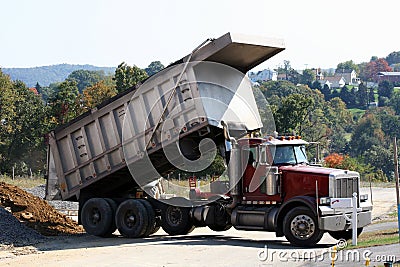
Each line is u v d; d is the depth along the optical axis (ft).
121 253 56.85
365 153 333.42
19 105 232.53
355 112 492.13
